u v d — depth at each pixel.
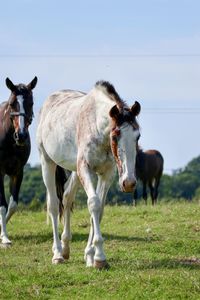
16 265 12.80
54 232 13.33
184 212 18.14
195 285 10.78
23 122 15.90
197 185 69.44
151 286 10.88
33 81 16.67
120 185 11.02
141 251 14.07
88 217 19.11
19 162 16.55
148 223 17.31
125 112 11.14
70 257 13.61
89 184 11.80
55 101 13.89
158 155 32.53
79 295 10.81
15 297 10.80
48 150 13.35
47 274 11.71
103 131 11.66
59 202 13.65
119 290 10.85
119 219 18.17
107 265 12.02
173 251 14.10
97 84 12.15
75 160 12.59
